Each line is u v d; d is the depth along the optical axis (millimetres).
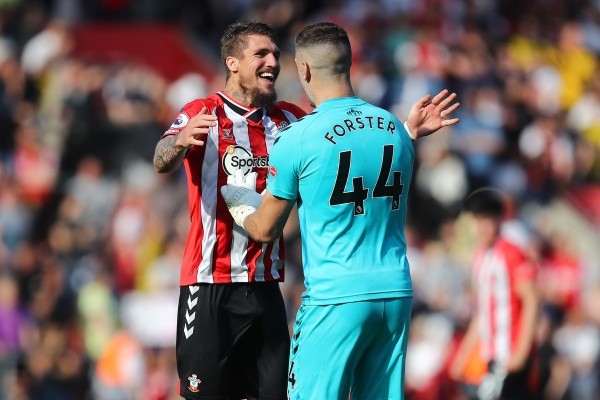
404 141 22281
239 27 23188
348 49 22266
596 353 52156
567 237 62844
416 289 52281
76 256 54844
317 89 22281
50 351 48812
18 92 65062
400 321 22141
